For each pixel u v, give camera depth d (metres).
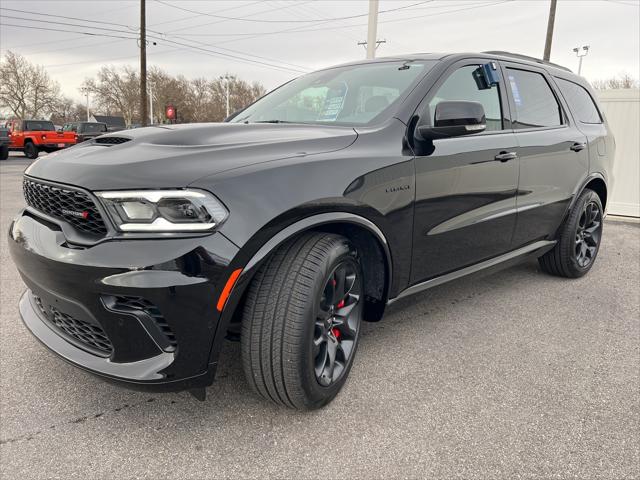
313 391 2.14
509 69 3.50
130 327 1.84
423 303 3.74
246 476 1.88
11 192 9.46
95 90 69.56
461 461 1.98
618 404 2.40
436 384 2.55
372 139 2.45
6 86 62.25
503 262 3.45
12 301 3.57
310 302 2.02
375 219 2.33
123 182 1.84
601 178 4.35
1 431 2.11
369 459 1.98
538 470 1.93
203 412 2.27
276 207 1.93
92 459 1.96
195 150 2.04
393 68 3.04
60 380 2.52
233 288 1.86
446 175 2.72
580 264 4.33
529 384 2.57
